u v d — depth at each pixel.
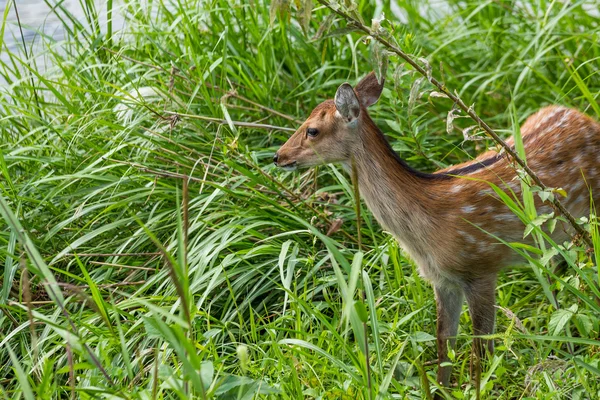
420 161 12.02
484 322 9.02
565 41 13.34
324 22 7.66
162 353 8.29
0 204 6.49
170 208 10.55
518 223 9.03
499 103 13.34
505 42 13.86
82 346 6.39
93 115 11.62
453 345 8.91
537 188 7.71
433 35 14.37
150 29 12.91
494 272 9.05
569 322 8.80
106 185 10.57
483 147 12.27
